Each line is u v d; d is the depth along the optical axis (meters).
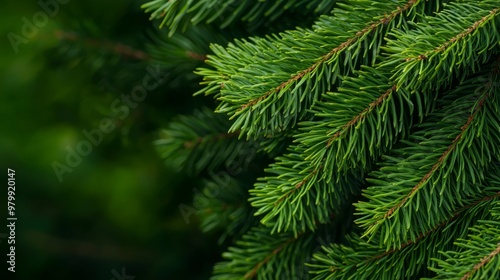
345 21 1.17
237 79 1.16
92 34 1.39
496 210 1.16
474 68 1.15
